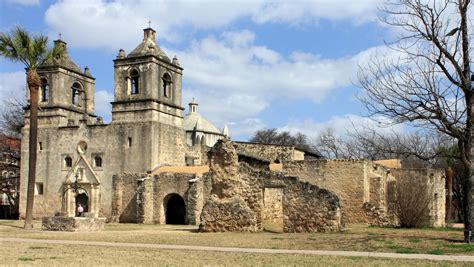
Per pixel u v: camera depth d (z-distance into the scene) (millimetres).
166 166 53812
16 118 70625
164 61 55875
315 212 30594
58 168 56781
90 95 62875
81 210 50438
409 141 64250
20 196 58062
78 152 55781
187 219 45375
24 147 58750
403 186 37000
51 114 58062
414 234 27344
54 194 56500
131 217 50562
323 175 41156
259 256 18406
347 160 40562
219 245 22516
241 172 32781
